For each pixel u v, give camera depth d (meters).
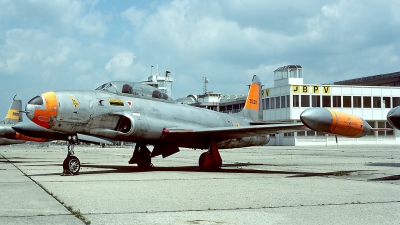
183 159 24.02
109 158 24.95
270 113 57.16
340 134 12.05
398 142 57.88
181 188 9.20
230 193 8.39
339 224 5.45
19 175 12.70
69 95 12.84
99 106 13.38
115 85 14.52
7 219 5.64
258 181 10.76
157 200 7.42
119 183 10.21
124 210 6.39
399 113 10.88
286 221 5.63
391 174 12.79
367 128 12.59
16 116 29.72
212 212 6.29
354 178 11.59
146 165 15.95
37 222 5.45
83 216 5.89
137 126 13.73
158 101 15.62
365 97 55.97
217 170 14.88
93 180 10.92
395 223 5.51
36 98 12.32
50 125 12.48
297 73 55.62
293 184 10.05
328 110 11.69
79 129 13.10
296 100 53.19
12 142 26.42
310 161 20.50
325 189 9.04
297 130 13.90
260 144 18.86
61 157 27.31
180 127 15.42
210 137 15.36
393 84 66.56
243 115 20.95
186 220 5.67
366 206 6.83
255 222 5.56
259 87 22.36
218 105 78.31
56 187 9.31
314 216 5.98
